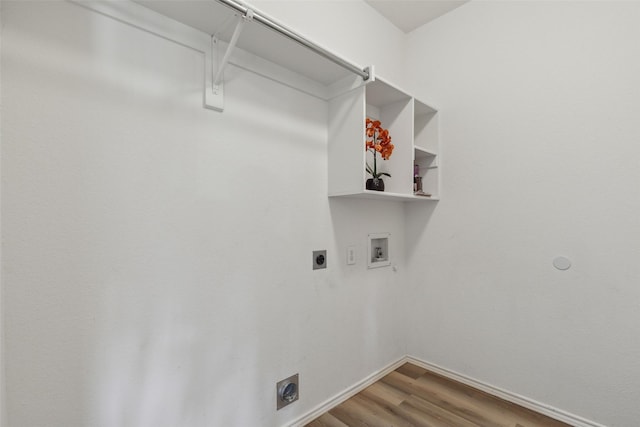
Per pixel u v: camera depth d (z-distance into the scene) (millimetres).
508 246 1670
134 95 977
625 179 1328
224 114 1197
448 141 1928
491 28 1744
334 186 1566
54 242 836
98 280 906
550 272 1528
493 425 1441
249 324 1266
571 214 1469
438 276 1963
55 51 841
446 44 1943
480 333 1771
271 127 1356
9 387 769
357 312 1768
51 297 831
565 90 1487
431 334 1994
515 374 1634
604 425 1368
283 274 1395
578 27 1452
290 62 1354
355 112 1459
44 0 826
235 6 898
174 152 1063
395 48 2068
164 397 1030
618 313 1344
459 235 1870
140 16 981
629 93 1321
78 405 870
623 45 1335
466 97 1848
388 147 1691
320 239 1564
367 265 1837
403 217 2131
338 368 1645
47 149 827
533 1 1592
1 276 751
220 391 1172
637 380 1298
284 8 1400
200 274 1123
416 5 1879
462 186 1860
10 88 778
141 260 987
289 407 1409
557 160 1510
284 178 1404
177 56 1075
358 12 1795
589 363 1414
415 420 1479
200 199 1126
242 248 1247
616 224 1349
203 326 1129
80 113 878
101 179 913
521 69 1629
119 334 942
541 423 1461
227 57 1044
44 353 818
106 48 925
